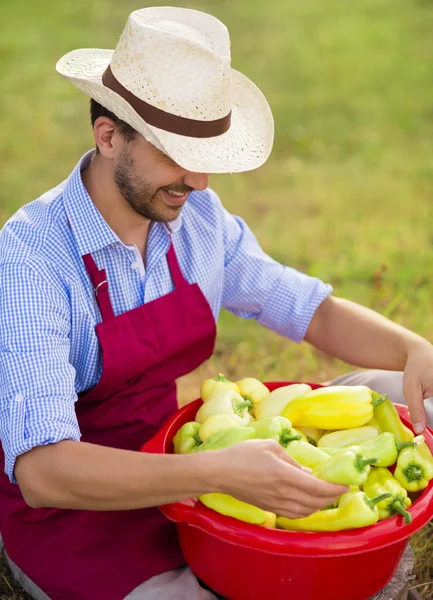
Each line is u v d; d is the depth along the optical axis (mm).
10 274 2164
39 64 8195
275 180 5941
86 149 6461
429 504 2031
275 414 2365
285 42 8672
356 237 5016
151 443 2279
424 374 2422
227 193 5746
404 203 5465
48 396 2070
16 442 2023
